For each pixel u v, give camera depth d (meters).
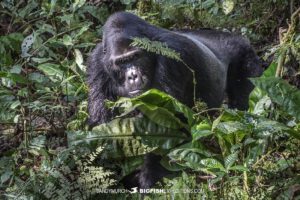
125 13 9.26
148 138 8.57
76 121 9.70
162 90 9.17
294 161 8.11
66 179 8.03
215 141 8.91
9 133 10.15
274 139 8.16
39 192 8.19
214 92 10.15
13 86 11.37
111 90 9.51
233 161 7.50
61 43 11.65
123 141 8.57
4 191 8.79
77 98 10.31
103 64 9.44
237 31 12.63
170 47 9.22
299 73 10.13
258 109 8.45
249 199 7.59
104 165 8.74
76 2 12.62
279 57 9.05
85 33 12.42
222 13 12.45
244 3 12.62
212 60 10.34
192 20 12.66
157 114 8.52
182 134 8.64
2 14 14.39
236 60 11.57
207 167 7.59
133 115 9.30
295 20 9.44
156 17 12.62
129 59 8.96
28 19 13.79
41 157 9.41
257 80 7.99
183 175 8.15
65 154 8.45
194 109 9.38
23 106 9.88
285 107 7.89
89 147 8.55
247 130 7.86
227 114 8.25
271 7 12.34
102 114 9.54
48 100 10.77
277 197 7.52
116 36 9.04
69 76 10.90
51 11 12.72
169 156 8.03
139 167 9.07
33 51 11.76
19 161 9.41
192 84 9.51
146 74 9.04
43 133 10.01
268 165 8.09
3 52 11.95
